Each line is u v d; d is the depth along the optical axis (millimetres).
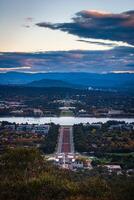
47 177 27516
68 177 30125
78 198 24375
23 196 24734
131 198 24328
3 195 24781
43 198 24625
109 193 25031
